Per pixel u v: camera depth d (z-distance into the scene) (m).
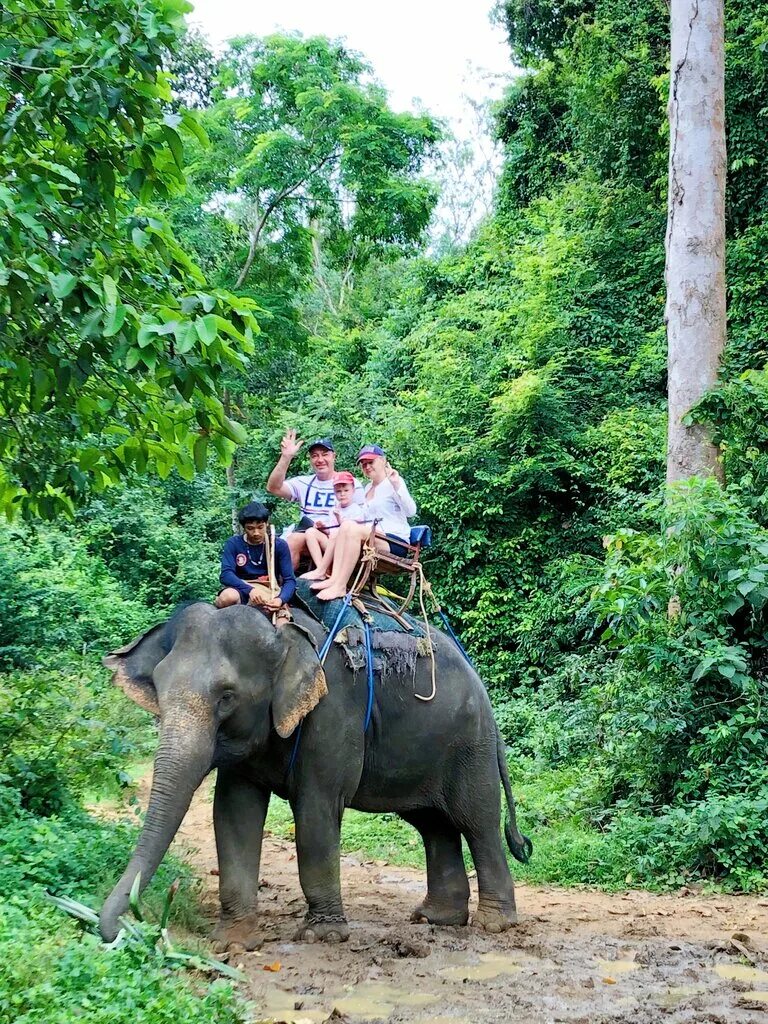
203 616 5.62
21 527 16.66
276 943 5.97
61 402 6.37
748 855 8.53
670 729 9.67
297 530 7.59
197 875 7.81
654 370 19.03
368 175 21.22
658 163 21.27
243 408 24.86
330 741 6.00
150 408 6.63
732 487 11.00
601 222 21.69
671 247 12.50
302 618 6.26
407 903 7.68
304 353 23.75
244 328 5.84
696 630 9.82
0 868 5.46
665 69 21.83
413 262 27.62
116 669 5.57
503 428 17.91
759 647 10.09
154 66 5.83
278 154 21.12
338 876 6.12
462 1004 5.01
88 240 6.03
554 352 19.02
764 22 18.84
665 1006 5.05
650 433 17.20
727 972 5.74
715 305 12.28
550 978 5.50
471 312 22.16
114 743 8.30
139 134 6.00
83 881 5.73
